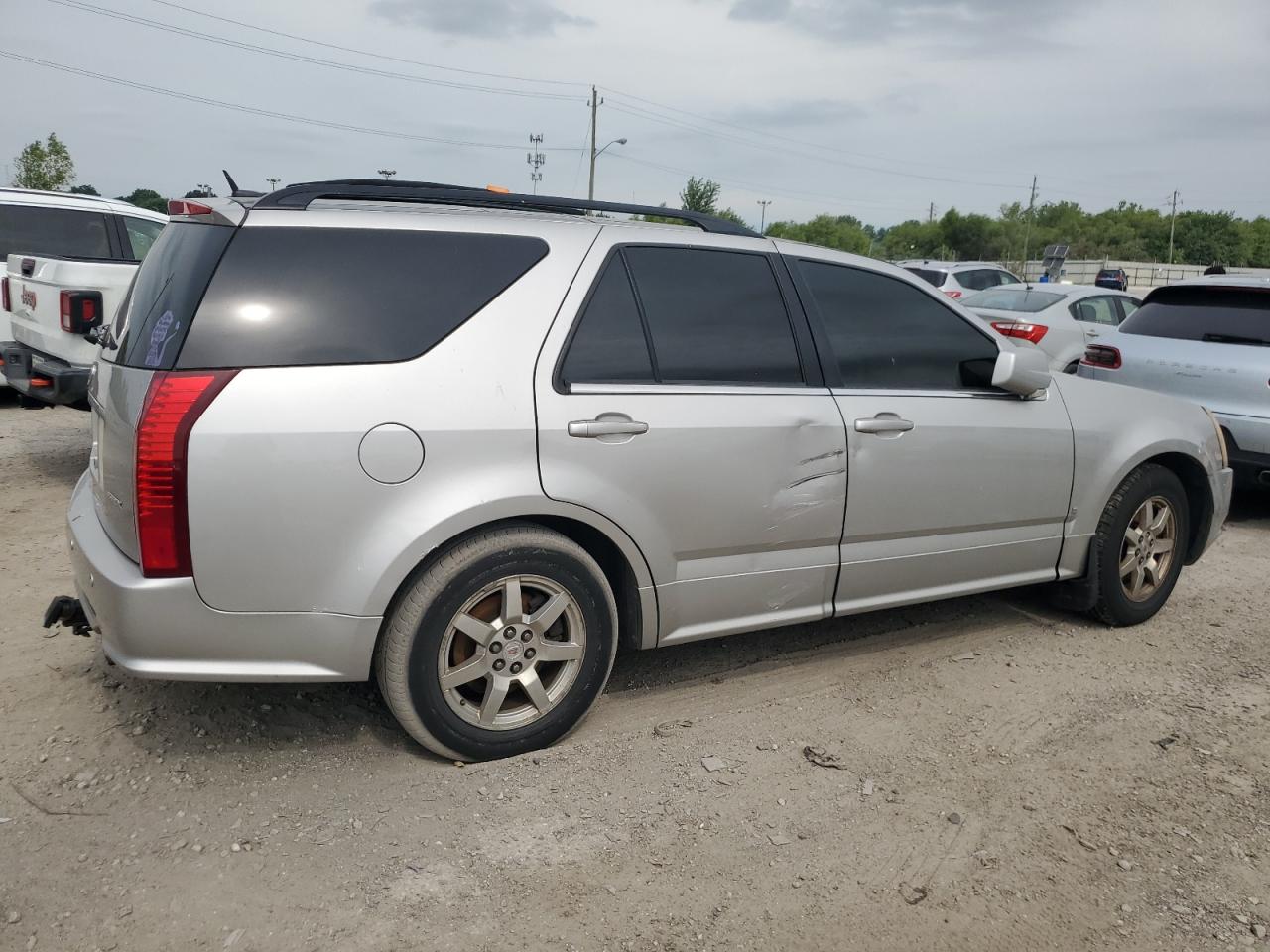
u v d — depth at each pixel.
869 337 3.73
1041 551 4.21
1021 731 3.47
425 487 2.80
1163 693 3.83
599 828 2.78
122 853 2.58
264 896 2.43
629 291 3.22
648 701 3.59
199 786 2.91
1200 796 3.07
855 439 3.56
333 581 2.74
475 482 2.85
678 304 3.32
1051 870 2.67
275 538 2.67
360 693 3.54
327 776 2.98
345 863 2.57
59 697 3.41
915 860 2.69
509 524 2.99
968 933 2.41
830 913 2.46
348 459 2.70
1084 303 11.30
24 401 6.71
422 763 3.08
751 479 3.34
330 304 2.78
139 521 2.59
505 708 3.13
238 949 2.26
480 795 2.91
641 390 3.16
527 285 3.04
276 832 2.70
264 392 2.65
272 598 2.70
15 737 3.14
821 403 3.50
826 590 3.66
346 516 2.72
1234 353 6.42
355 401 2.72
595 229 3.24
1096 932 2.43
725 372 3.36
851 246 94.31
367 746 3.17
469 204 3.25
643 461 3.12
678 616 3.35
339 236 2.85
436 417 2.80
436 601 2.85
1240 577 5.47
